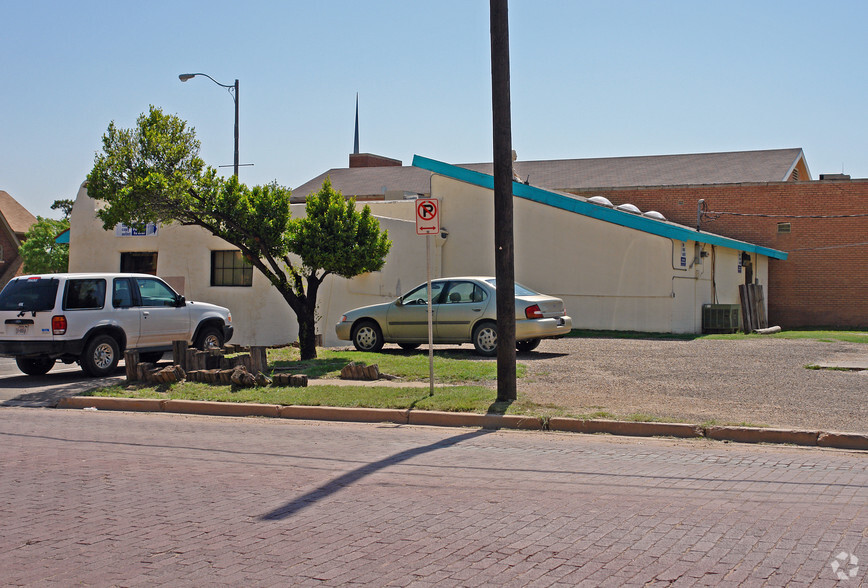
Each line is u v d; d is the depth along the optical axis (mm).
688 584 4719
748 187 33344
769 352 17672
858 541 5465
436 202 11758
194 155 16266
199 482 7363
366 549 5434
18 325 14352
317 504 6598
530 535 5691
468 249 27188
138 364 13859
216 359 14438
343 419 11156
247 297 21812
